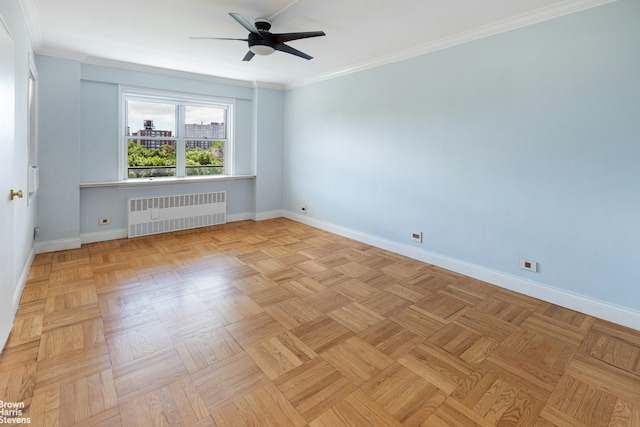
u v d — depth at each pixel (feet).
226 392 5.89
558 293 9.61
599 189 8.71
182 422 5.20
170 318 8.44
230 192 19.40
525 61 9.79
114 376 6.20
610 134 8.43
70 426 5.03
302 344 7.46
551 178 9.55
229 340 7.54
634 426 5.29
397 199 14.05
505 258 10.75
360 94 15.28
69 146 13.42
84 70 13.99
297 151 19.53
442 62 11.91
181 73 16.48
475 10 9.25
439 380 6.32
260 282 10.93
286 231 17.67
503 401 5.80
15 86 8.21
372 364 6.79
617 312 8.57
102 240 15.20
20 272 9.56
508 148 10.38
